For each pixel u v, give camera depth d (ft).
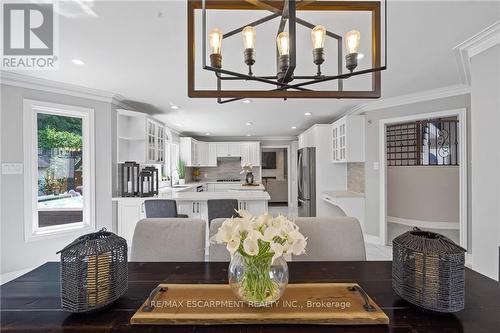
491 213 7.18
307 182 17.61
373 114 13.65
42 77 9.73
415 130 16.21
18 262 9.68
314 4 3.82
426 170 14.97
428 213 14.92
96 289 3.16
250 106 14.08
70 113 11.23
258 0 3.74
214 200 10.09
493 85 7.08
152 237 5.33
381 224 13.38
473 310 3.15
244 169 22.22
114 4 5.50
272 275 3.12
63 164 11.38
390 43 7.25
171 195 12.44
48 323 2.97
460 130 11.16
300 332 2.82
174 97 12.42
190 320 2.94
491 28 6.53
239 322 2.96
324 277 4.15
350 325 2.93
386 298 3.50
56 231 10.64
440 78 9.99
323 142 17.01
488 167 7.25
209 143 25.85
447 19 6.11
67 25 6.26
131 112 13.26
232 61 8.29
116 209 12.80
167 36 6.78
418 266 3.18
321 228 5.47
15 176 9.64
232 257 3.31
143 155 14.11
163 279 4.09
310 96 4.18
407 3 5.50
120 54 7.79
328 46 7.29
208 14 5.84
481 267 7.45
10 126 9.55
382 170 13.34
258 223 3.15
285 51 4.09
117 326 2.93
